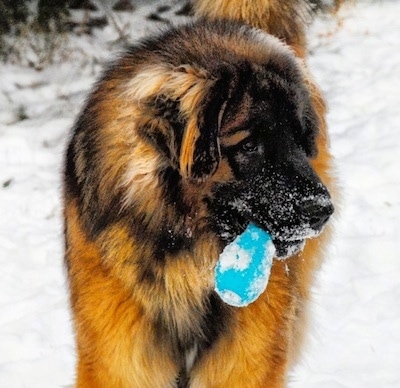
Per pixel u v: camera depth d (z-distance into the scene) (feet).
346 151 38.24
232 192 17.08
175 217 17.62
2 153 39.60
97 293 18.45
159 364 19.42
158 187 17.39
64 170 20.67
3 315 27.61
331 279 28.89
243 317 18.89
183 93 16.44
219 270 17.07
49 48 46.42
